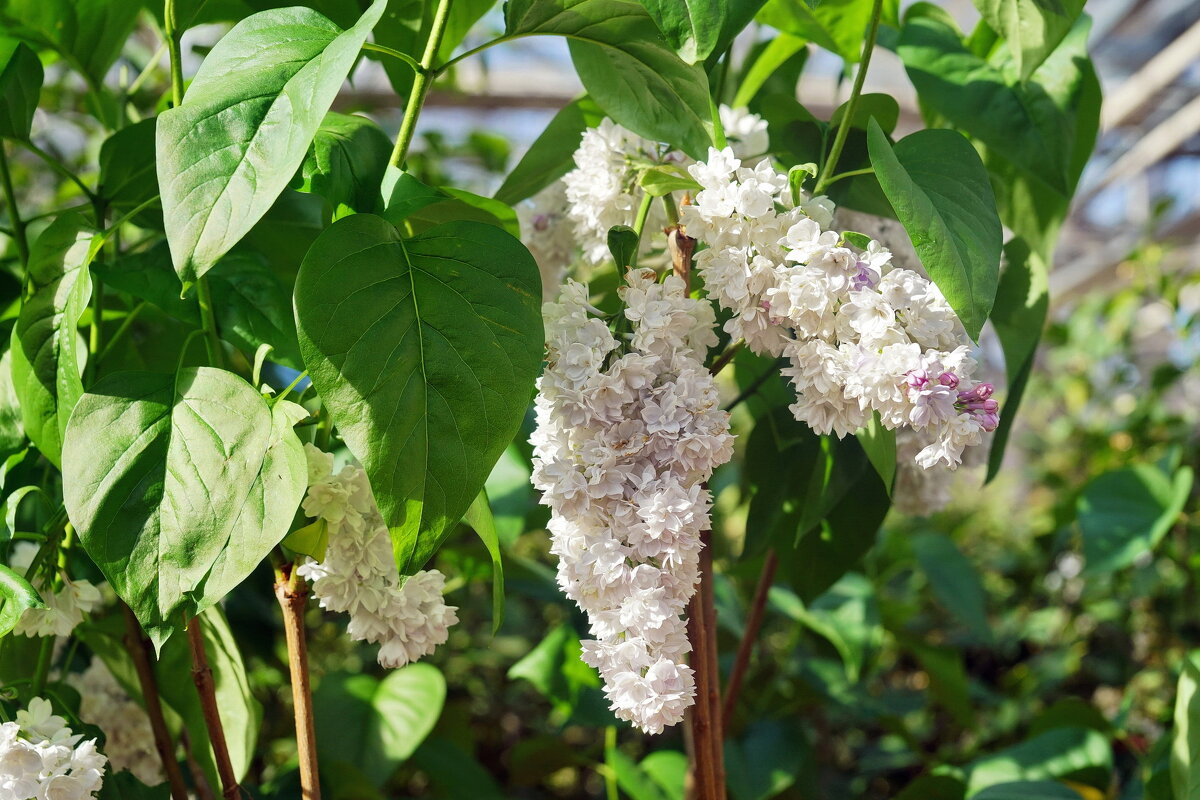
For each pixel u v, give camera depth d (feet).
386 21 2.93
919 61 3.11
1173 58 9.65
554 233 3.07
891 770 5.71
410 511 2.21
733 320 2.38
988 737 5.72
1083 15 3.11
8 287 3.09
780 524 3.28
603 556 2.28
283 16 2.31
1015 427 10.50
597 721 3.74
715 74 3.18
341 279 2.25
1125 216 13.32
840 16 3.15
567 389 2.33
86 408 2.34
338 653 5.65
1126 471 4.75
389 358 2.24
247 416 2.34
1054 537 6.51
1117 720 4.31
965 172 2.45
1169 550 5.76
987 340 8.38
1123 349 7.81
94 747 2.44
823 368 2.31
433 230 2.35
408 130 2.54
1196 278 6.99
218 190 2.12
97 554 2.27
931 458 2.28
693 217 2.42
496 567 2.40
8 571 2.36
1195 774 3.00
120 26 2.96
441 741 4.28
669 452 2.31
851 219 2.96
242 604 4.24
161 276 2.70
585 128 3.06
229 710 2.90
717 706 2.90
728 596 4.70
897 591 6.73
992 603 6.98
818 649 5.18
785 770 3.94
